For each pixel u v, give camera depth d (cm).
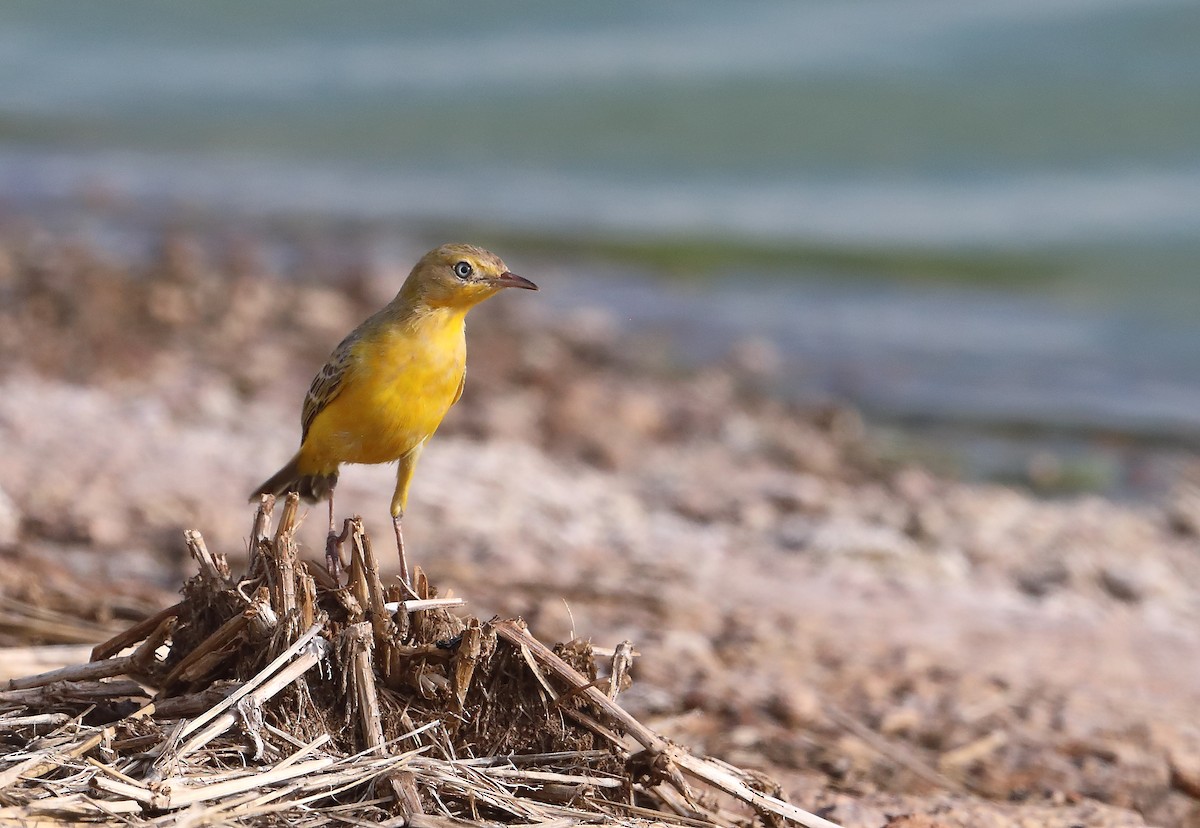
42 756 581
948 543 1473
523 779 611
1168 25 4519
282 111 4744
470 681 626
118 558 1077
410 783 579
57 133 4359
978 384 2208
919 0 5559
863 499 1619
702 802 654
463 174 3841
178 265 2338
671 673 970
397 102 4716
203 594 648
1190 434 1973
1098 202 3219
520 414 1781
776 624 1112
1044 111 3856
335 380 793
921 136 3806
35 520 1130
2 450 1297
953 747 905
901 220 3200
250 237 2981
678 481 1608
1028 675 1057
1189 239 2966
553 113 4359
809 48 4797
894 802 781
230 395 1702
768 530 1448
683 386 2083
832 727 912
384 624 621
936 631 1153
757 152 3816
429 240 3081
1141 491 1742
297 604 622
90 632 874
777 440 1852
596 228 3231
